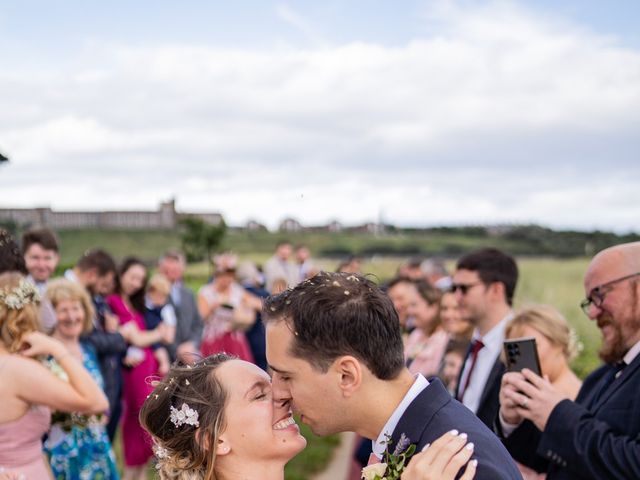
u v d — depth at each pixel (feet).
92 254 18.03
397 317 6.05
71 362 10.68
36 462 10.44
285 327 5.93
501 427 9.93
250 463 6.61
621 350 8.57
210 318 25.81
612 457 7.71
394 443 5.80
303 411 6.01
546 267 58.59
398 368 5.95
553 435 8.27
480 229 165.27
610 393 8.46
